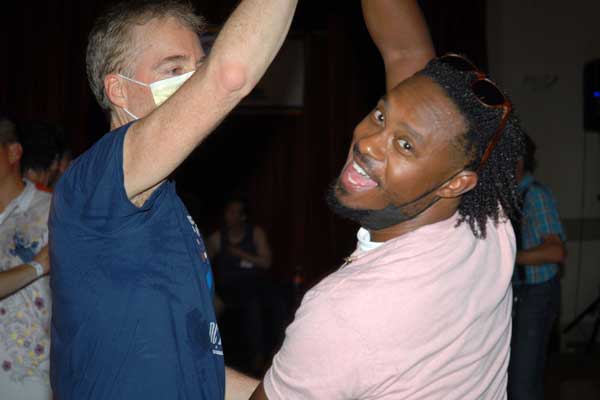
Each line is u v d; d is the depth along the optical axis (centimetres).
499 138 116
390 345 110
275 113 670
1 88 601
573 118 640
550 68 641
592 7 637
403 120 112
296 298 611
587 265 634
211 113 100
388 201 117
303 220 678
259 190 678
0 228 225
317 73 666
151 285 118
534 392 344
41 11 601
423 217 120
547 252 333
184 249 125
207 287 129
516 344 346
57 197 114
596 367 536
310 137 670
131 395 118
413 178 114
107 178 107
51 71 604
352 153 119
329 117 666
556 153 640
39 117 604
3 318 218
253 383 150
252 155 676
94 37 131
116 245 114
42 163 278
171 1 131
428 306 112
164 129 101
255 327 525
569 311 631
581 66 638
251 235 537
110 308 116
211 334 128
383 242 124
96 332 117
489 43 648
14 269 213
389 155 114
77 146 606
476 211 123
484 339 122
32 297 220
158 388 119
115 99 130
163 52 127
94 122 606
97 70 131
